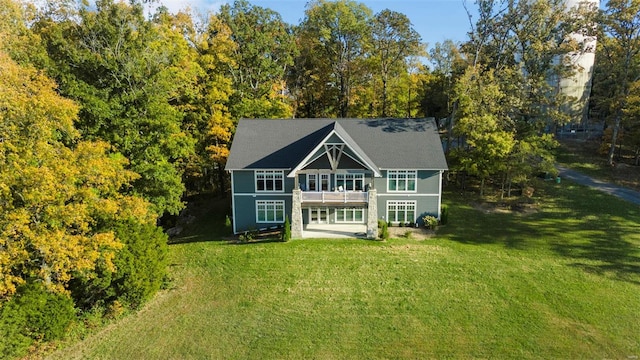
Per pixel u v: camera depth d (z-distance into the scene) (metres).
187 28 43.09
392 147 34.09
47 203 18.83
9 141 17.89
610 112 49.22
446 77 48.25
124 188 30.11
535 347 18.30
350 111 55.28
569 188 39.78
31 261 18.95
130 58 30.20
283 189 33.34
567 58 44.81
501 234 31.36
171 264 27.70
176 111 33.00
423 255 27.70
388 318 20.77
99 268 20.75
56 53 29.78
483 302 21.89
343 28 50.97
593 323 19.81
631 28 40.34
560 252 27.72
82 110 28.28
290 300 22.61
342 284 24.09
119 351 18.70
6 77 20.11
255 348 18.77
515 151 36.91
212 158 38.88
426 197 33.38
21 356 18.12
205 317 21.23
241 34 43.78
